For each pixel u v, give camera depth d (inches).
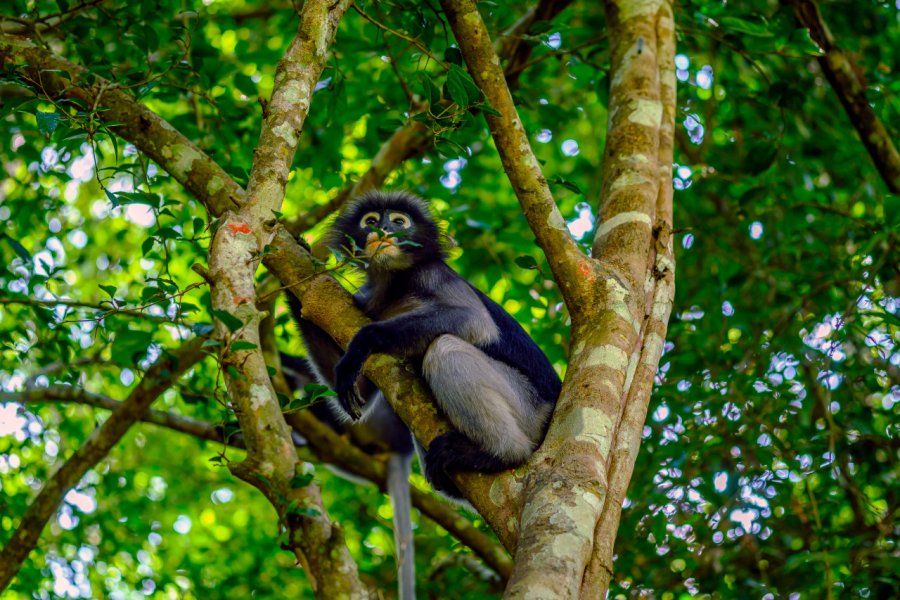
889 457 297.4
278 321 357.7
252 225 170.1
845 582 273.0
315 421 347.9
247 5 443.5
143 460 470.6
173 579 390.0
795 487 319.9
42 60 230.4
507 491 181.9
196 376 346.9
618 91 262.7
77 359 335.6
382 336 229.6
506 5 347.3
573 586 147.4
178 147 227.1
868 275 309.1
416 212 289.9
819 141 396.5
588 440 176.9
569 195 434.3
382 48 334.0
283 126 183.0
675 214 395.9
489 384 227.6
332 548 140.7
